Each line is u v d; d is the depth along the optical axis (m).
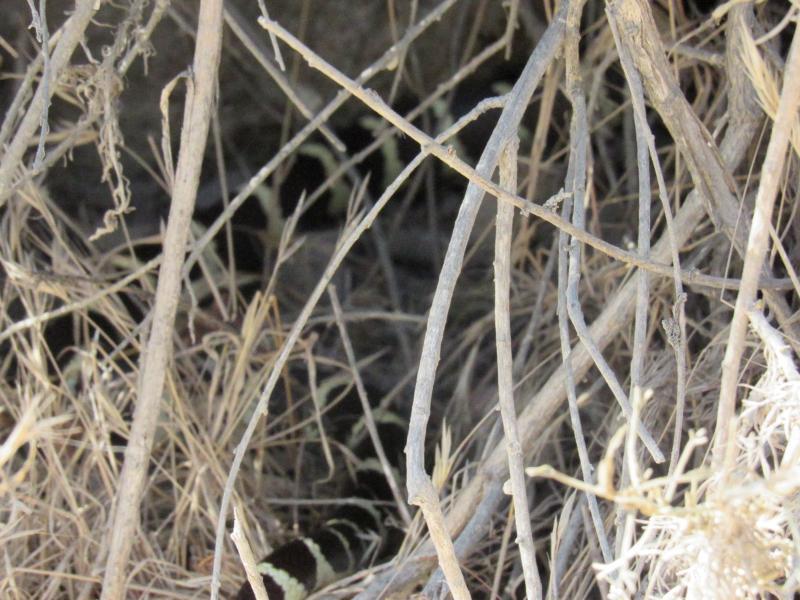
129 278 2.35
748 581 1.48
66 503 2.40
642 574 1.89
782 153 1.52
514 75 3.61
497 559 2.33
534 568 1.72
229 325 2.73
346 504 2.56
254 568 1.72
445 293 1.72
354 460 2.71
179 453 2.60
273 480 2.70
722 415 1.60
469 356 2.95
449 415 2.88
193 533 2.43
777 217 2.22
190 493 2.50
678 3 2.54
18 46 2.92
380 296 3.44
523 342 2.62
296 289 3.48
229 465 2.53
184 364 2.82
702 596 1.55
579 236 1.81
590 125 2.92
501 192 1.73
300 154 3.63
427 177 3.67
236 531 1.71
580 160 1.99
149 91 3.23
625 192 3.09
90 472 2.47
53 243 2.74
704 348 2.29
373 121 3.62
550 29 1.94
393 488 2.42
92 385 2.54
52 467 2.32
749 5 2.06
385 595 2.07
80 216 3.36
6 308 2.62
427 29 3.46
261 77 3.41
